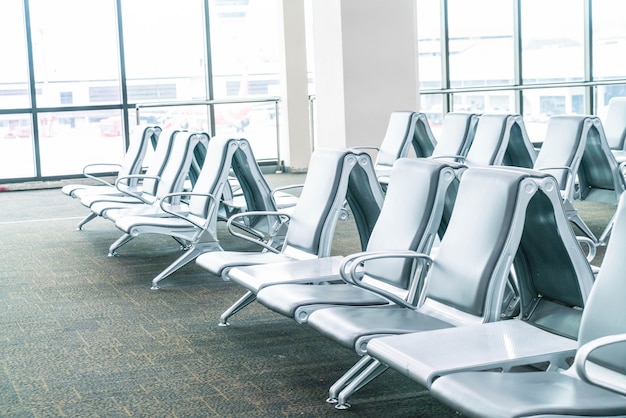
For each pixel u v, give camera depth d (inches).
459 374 99.6
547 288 127.4
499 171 124.1
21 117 467.2
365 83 391.5
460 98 511.8
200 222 237.8
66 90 472.1
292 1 477.7
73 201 420.8
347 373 144.5
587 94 511.8
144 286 235.5
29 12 460.4
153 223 234.4
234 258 181.2
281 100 493.4
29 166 471.5
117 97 481.1
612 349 100.8
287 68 482.9
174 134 287.3
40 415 141.9
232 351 173.3
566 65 514.0
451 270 128.9
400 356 107.7
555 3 508.7
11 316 207.9
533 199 120.4
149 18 480.1
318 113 411.2
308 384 151.6
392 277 145.8
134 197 305.7
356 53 389.4
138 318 202.1
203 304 213.3
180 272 252.5
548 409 87.5
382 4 390.0
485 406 90.1
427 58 507.5
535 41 510.9
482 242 123.1
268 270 165.2
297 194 406.6
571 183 250.2
